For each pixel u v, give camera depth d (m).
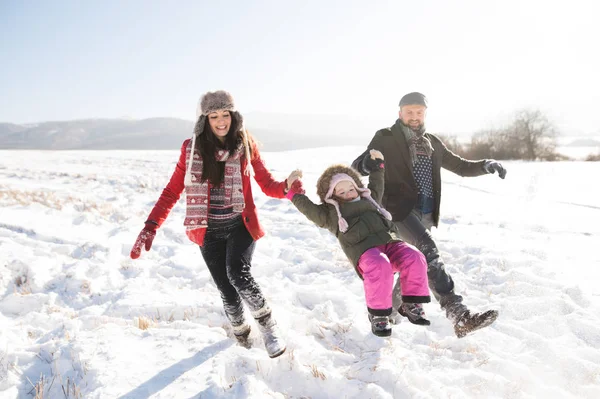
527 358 3.34
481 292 4.74
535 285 4.70
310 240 7.03
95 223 7.64
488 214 9.36
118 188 13.17
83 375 3.01
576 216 9.12
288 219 8.83
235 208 3.39
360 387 2.94
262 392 2.79
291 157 32.38
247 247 3.47
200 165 3.32
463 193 13.07
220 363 3.10
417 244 3.65
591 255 5.83
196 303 4.35
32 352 3.35
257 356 3.21
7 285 4.90
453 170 4.09
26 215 7.55
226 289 3.49
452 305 3.33
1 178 15.38
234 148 3.38
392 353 3.41
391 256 3.23
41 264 5.30
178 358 3.18
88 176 16.34
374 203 3.46
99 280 5.13
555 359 3.29
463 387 3.02
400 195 3.75
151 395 2.75
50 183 14.23
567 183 15.96
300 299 4.74
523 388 3.00
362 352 3.52
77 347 3.30
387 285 3.03
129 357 3.18
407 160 3.76
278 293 4.76
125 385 2.85
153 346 3.36
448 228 7.76
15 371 3.10
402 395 2.91
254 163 3.78
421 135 3.86
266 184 3.79
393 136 3.84
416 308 3.11
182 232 7.34
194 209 3.30
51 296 4.66
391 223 3.45
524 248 6.13
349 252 3.31
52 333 3.78
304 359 3.29
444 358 3.37
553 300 4.19
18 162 24.62
